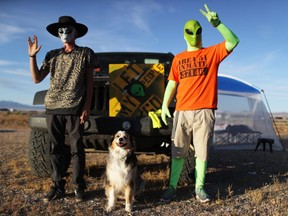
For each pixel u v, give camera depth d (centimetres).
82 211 407
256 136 1154
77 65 446
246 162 802
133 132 483
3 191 485
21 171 613
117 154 414
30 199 450
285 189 510
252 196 463
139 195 456
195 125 445
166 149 550
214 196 475
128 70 550
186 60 453
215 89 446
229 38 421
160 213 405
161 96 545
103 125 488
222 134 1141
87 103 451
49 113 451
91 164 691
